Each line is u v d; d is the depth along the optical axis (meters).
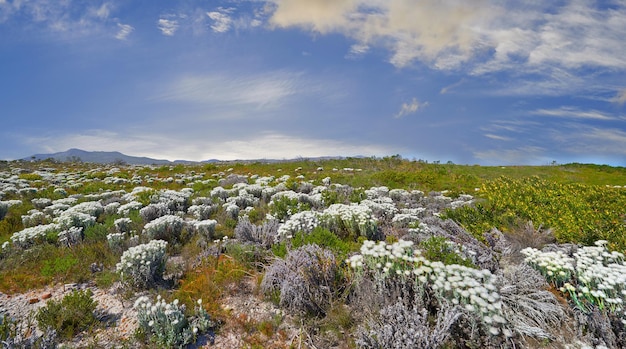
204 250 6.71
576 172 26.67
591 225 7.27
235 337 3.97
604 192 10.34
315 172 25.12
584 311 3.81
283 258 5.57
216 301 4.70
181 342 3.81
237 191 14.85
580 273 4.44
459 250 5.46
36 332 4.06
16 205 12.34
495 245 6.87
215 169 29.86
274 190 14.01
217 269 5.61
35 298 4.91
